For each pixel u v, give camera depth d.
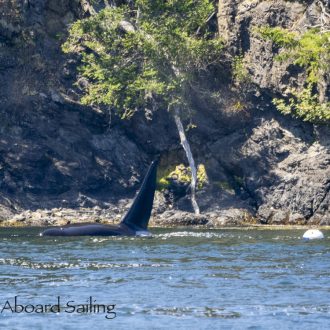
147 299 84.75
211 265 108.25
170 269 104.19
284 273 101.25
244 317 77.56
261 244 137.50
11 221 196.00
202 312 79.50
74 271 102.25
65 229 149.00
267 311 79.88
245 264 109.38
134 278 96.94
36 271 102.19
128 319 76.75
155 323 75.31
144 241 139.50
